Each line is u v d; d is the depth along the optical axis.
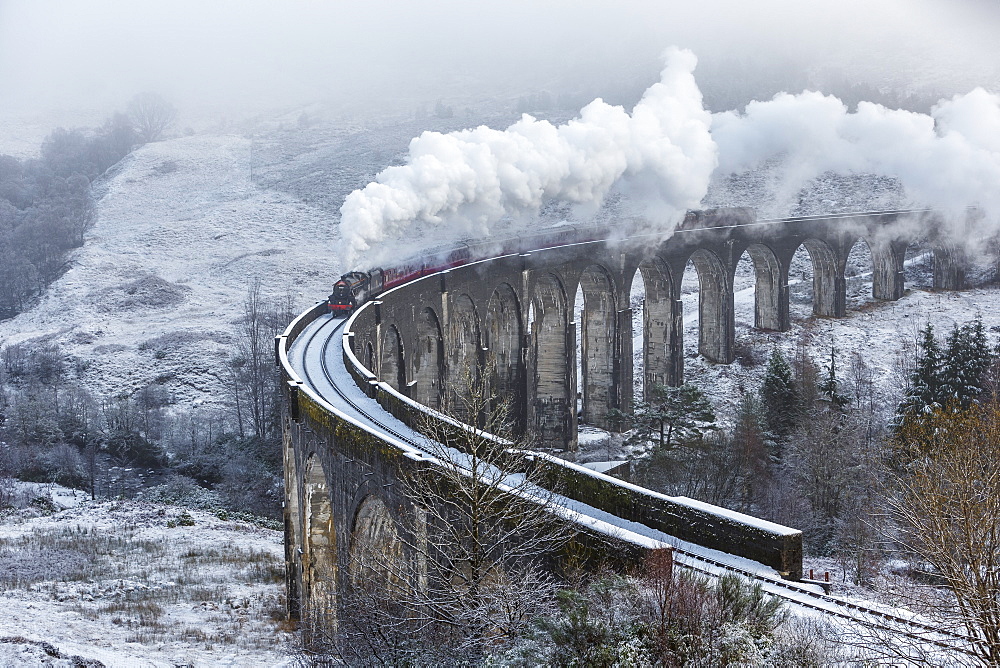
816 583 20.81
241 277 136.12
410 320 54.34
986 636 16.09
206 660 30.81
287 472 39.09
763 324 89.69
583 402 75.38
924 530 19.36
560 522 21.56
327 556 35.16
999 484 20.05
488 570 22.02
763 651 14.84
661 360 79.38
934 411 49.94
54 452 72.19
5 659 26.56
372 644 21.30
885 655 15.39
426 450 27.47
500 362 65.56
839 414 57.66
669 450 54.97
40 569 44.53
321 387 38.84
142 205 175.50
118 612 37.03
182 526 56.53
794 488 49.28
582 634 15.55
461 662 18.58
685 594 15.76
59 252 152.25
